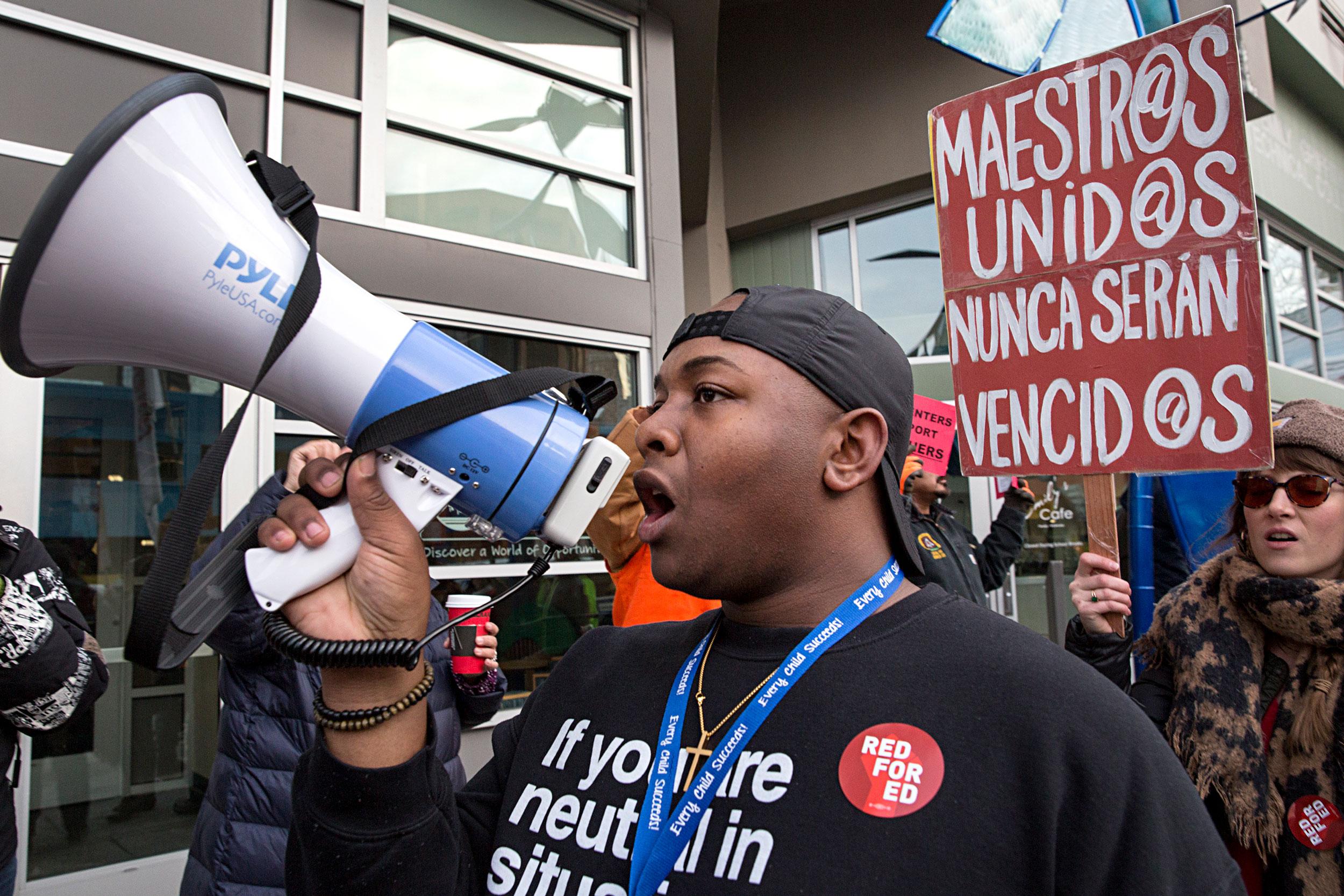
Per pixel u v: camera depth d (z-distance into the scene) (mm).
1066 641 1676
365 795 747
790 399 779
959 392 1801
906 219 6430
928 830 645
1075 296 1650
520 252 3943
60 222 722
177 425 3061
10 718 1665
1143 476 1922
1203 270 1511
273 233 846
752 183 6910
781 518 786
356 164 3576
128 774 2871
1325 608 1320
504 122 4074
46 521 2809
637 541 1839
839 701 727
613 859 763
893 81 6242
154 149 763
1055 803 641
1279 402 7328
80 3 2953
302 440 3291
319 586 791
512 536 913
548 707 944
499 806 928
